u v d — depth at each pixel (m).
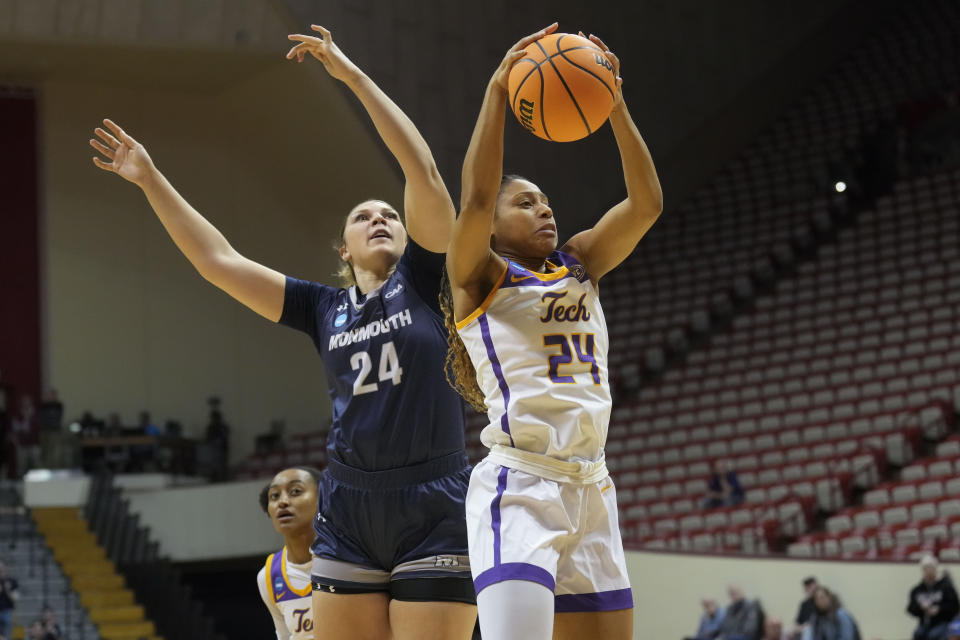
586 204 21.47
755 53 25.97
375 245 3.33
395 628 3.10
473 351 2.83
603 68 2.73
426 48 18.70
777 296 20.83
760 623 11.70
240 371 21.97
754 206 24.06
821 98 26.73
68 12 18.08
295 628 4.55
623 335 21.27
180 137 21.88
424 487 3.09
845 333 18.69
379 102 3.14
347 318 3.27
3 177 21.02
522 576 2.59
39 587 16.48
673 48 24.06
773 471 15.05
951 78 25.55
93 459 19.09
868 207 23.22
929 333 17.62
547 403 2.72
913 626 10.73
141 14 18.34
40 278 20.98
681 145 24.34
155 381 21.39
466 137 19.00
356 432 3.13
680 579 12.62
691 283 22.28
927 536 12.30
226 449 20.20
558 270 2.85
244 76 20.44
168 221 3.40
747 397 17.95
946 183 22.44
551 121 2.74
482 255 2.75
